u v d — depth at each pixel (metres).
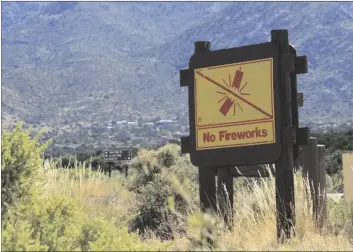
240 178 19.25
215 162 13.30
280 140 12.73
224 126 13.24
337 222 15.62
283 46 12.81
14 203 11.36
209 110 13.41
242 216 14.30
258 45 12.99
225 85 13.27
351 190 20.22
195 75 13.58
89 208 17.48
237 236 12.83
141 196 18.27
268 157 12.80
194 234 13.07
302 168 14.80
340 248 11.97
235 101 13.16
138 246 10.24
